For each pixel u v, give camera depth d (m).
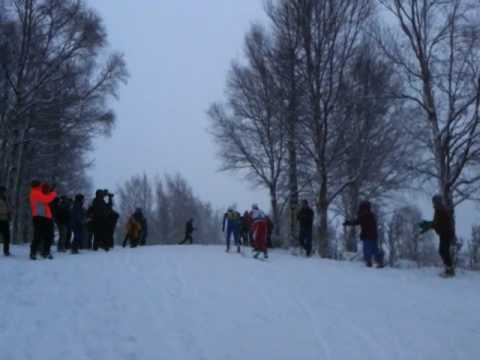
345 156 23.41
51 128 26.95
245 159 30.81
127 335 6.97
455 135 19.62
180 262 14.11
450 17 19.56
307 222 18.72
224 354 6.53
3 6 24.78
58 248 16.38
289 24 22.91
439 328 8.09
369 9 22.36
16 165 27.31
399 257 20.41
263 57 27.19
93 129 27.92
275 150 29.94
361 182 25.91
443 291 11.30
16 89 24.55
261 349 6.80
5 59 24.17
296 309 8.86
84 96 26.11
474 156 19.69
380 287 11.33
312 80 22.23
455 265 16.80
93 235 17.88
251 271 12.81
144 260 14.20
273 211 30.16
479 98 19.19
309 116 22.34
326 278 12.20
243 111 30.39
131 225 20.91
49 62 25.05
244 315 8.32
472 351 7.07
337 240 25.11
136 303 8.67
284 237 29.38
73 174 35.00
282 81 23.55
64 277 10.55
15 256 13.86
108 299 8.84
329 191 25.41
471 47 19.47
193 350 6.59
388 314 8.82
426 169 22.16
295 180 25.31
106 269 11.97
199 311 8.39
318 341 7.23
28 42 24.66
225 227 19.05
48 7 24.72
